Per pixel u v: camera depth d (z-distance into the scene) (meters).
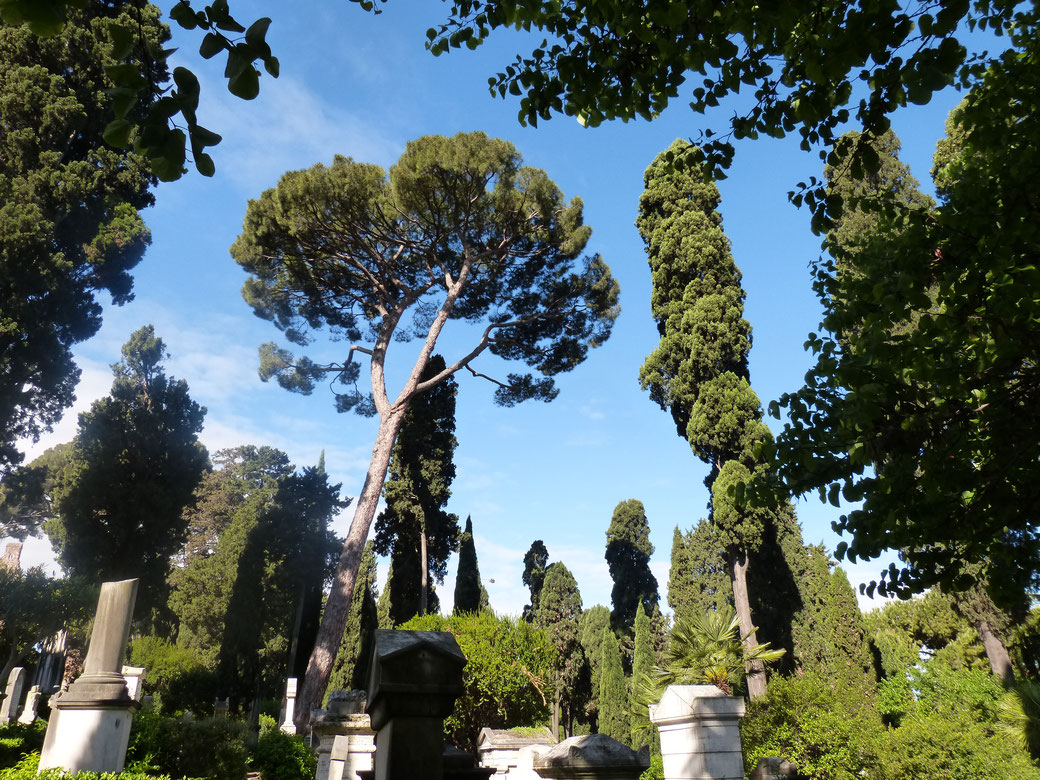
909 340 3.88
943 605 27.56
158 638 27.89
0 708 15.80
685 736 6.03
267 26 1.61
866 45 3.07
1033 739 10.35
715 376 23.64
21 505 33.16
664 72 3.83
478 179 20.84
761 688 19.36
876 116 3.55
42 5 1.30
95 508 22.52
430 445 33.62
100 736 7.20
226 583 32.78
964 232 3.82
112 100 1.53
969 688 19.19
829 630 22.36
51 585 13.27
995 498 3.75
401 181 20.64
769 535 21.78
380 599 34.06
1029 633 21.39
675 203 27.42
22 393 17.86
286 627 35.09
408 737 2.70
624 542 38.53
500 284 25.67
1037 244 3.59
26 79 18.05
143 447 23.75
